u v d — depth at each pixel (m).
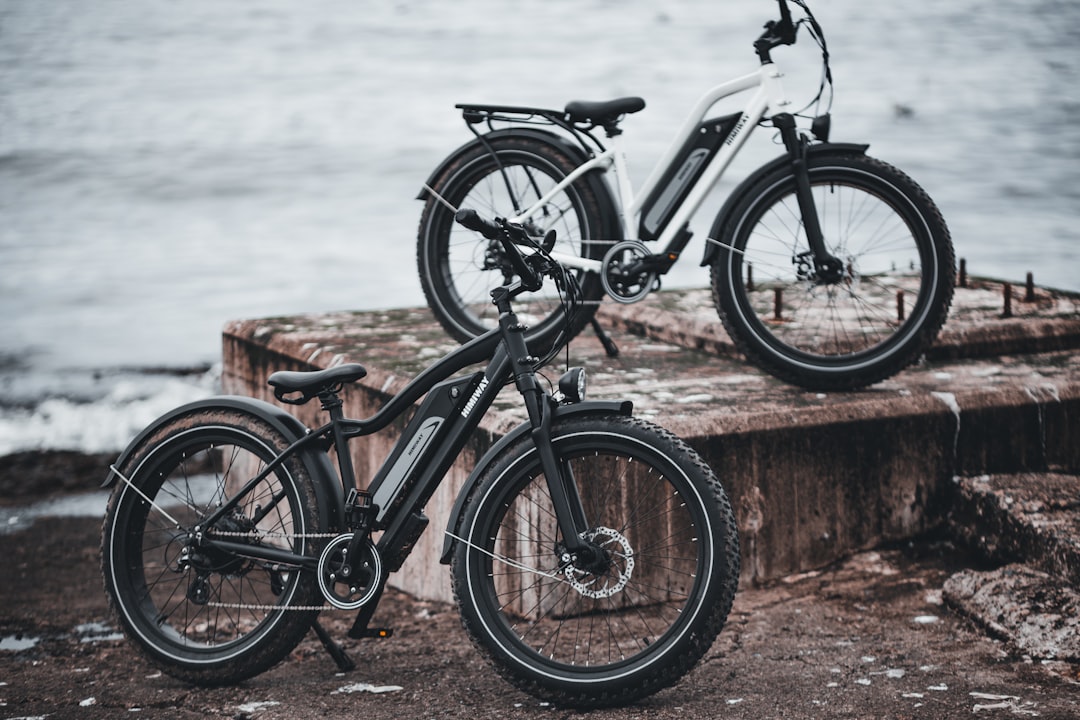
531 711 6.10
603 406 6.07
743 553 7.82
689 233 8.25
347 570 6.26
